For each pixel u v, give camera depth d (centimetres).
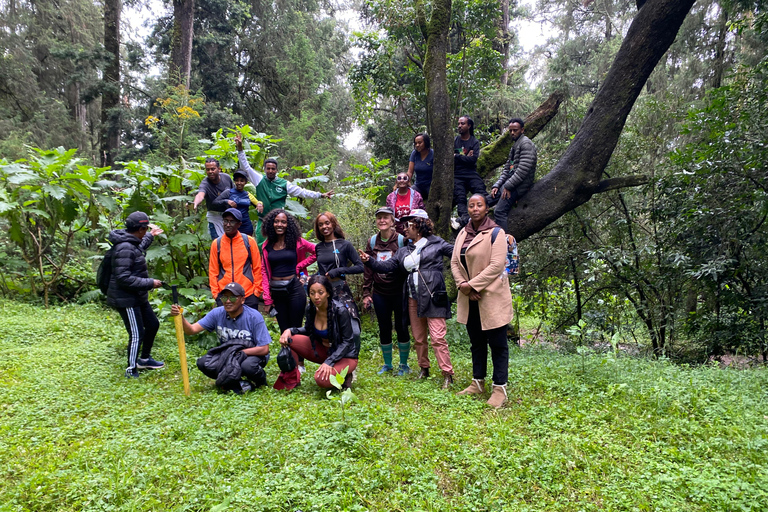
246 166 688
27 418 414
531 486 321
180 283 775
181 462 336
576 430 402
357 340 500
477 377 504
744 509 284
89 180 782
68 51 1920
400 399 479
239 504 291
